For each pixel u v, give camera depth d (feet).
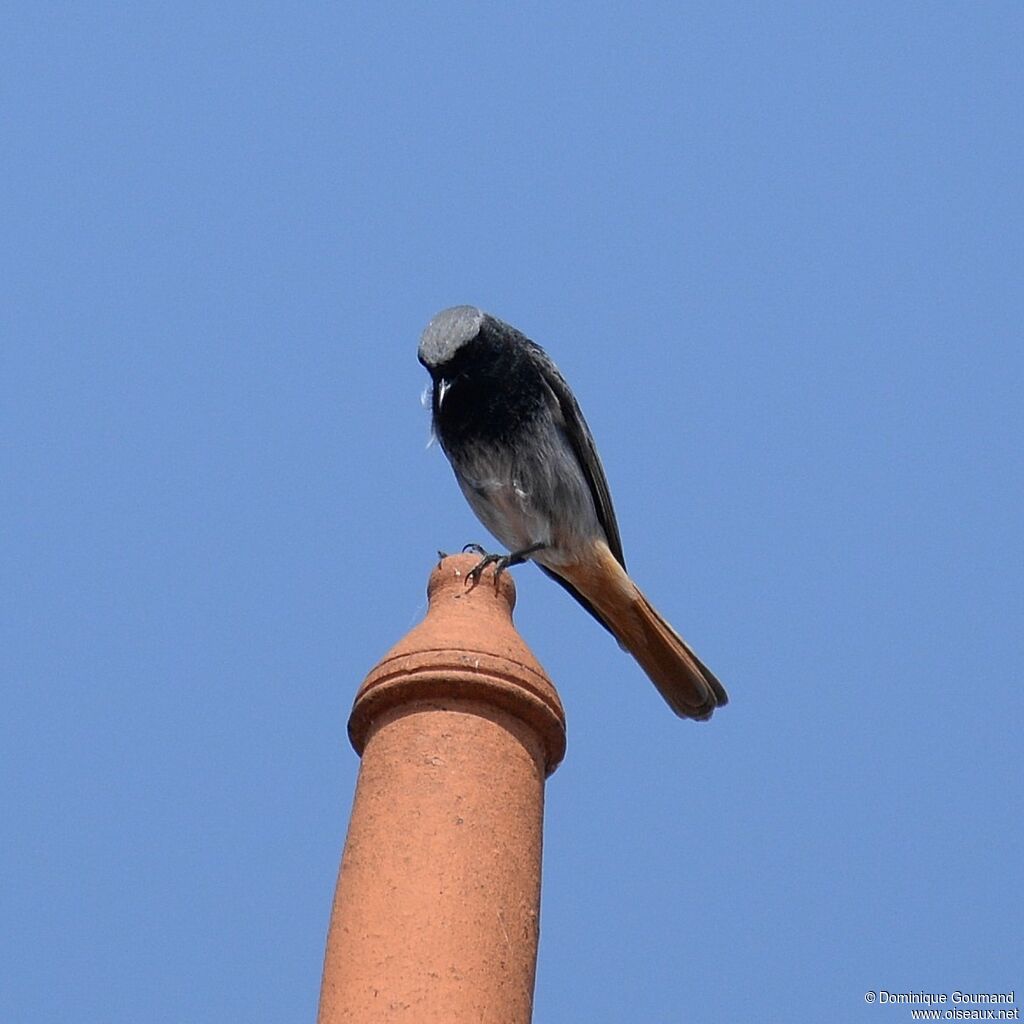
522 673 34.24
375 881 31.09
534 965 31.30
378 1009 28.94
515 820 32.45
